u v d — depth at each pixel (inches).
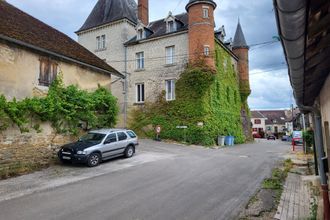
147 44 1118.4
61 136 550.9
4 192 328.5
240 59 1434.5
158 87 1071.6
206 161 563.8
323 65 153.5
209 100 1018.7
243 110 1475.1
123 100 1143.0
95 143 522.9
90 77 647.1
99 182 378.9
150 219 238.2
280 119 3061.0
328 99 188.4
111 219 238.5
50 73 544.4
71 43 689.6
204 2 993.5
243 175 425.7
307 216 242.2
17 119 454.6
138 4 1275.8
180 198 299.6
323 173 205.0
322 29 111.3
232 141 1102.4
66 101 555.5
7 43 466.6
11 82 467.2
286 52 116.4
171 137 1003.3
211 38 1003.3
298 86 169.6
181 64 1030.4
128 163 534.3
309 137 741.3
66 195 314.3
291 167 514.0
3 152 436.8
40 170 469.7
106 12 1277.1
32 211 260.2
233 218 240.8
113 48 1197.1
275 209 265.4
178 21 1087.0
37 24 644.1
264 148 960.9
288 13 85.1
